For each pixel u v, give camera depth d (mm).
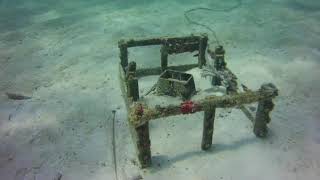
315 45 8633
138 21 10914
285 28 9781
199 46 6992
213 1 12789
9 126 5918
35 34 10297
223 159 4879
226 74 6254
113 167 4840
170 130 5562
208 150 5066
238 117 5828
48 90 7078
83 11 12453
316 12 11070
